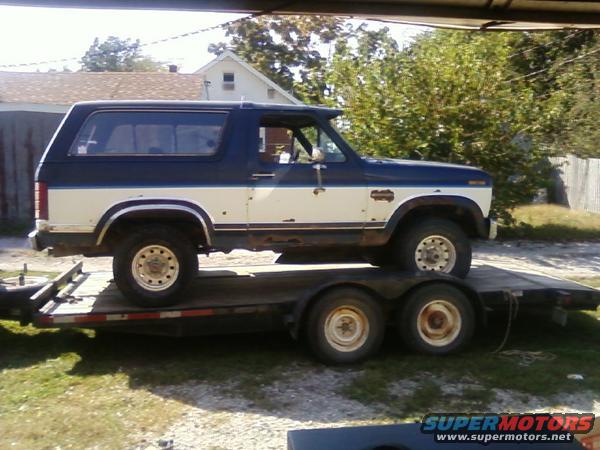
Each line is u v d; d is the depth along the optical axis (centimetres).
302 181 653
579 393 560
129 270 620
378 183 670
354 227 668
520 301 675
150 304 624
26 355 646
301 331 644
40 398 539
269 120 668
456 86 1348
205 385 570
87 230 618
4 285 693
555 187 2198
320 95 1438
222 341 696
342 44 1498
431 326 638
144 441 466
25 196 1475
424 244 689
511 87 1498
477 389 562
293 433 238
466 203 689
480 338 708
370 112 1359
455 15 699
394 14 689
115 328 621
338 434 235
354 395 548
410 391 560
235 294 672
